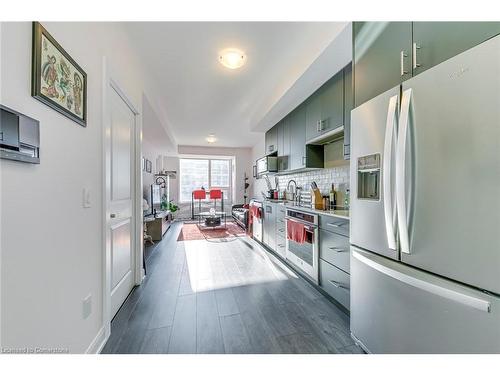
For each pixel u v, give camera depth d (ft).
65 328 3.59
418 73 3.57
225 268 9.74
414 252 3.39
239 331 5.36
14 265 2.62
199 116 14.28
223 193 26.68
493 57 2.51
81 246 4.07
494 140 2.51
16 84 2.64
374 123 4.25
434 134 3.10
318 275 7.41
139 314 6.08
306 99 9.68
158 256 11.44
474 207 2.69
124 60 6.49
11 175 2.57
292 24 6.07
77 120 3.89
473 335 2.74
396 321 3.75
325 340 5.03
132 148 7.77
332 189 9.39
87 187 4.30
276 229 11.52
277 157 13.32
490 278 2.56
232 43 6.88
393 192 3.70
